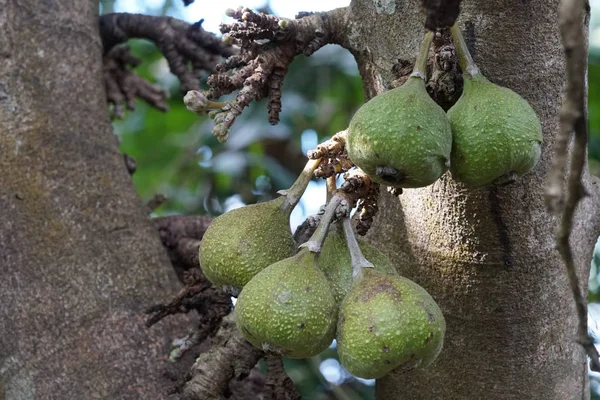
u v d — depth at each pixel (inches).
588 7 25.3
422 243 27.9
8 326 30.5
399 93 23.8
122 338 30.6
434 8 22.3
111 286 31.3
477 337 28.0
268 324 23.8
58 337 30.4
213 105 25.3
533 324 27.9
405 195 28.0
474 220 27.0
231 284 25.4
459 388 28.4
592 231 28.7
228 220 25.6
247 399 32.1
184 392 27.7
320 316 23.9
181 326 31.3
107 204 32.5
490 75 26.2
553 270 27.6
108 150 33.5
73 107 33.4
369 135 23.4
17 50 33.1
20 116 32.5
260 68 26.2
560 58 26.4
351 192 25.3
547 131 26.6
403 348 23.4
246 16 26.2
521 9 25.9
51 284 30.9
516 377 28.2
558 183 21.0
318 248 24.5
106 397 29.7
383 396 29.5
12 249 31.2
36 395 29.9
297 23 26.9
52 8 34.0
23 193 31.7
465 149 23.7
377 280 24.1
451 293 27.9
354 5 27.8
